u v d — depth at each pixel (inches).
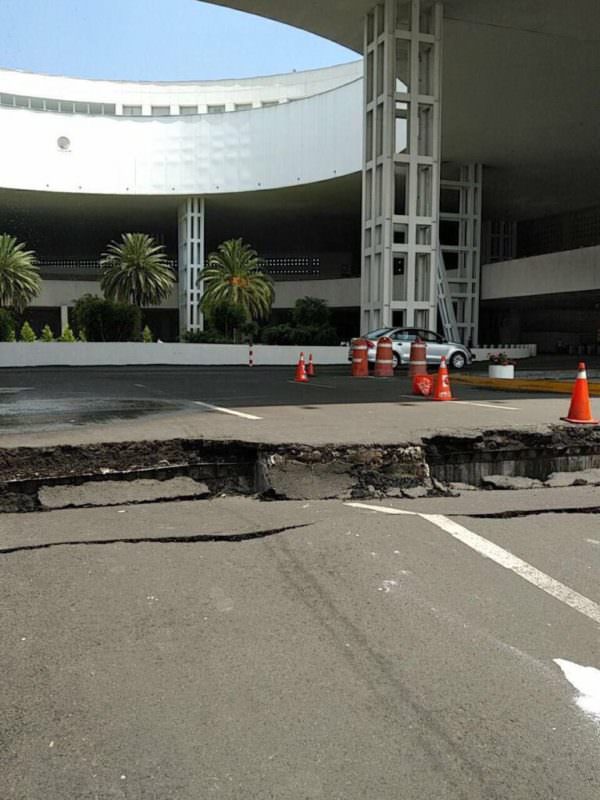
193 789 93.9
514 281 1737.2
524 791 94.0
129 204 2107.5
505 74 1180.5
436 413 394.6
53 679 121.6
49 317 2701.8
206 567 174.2
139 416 379.6
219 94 2246.6
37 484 246.4
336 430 312.8
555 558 184.9
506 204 2062.0
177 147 1941.4
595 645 136.3
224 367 1158.3
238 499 248.8
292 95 2199.8
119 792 93.4
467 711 113.0
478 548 191.5
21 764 99.1
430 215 1015.6
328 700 115.6
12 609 149.1
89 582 164.1
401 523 213.0
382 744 104.0
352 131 1673.2
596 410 406.6
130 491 247.4
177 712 111.8
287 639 136.9
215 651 131.8
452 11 989.2
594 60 1123.9
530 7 964.6
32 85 2180.1
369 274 1052.5
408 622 145.0
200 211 2032.5
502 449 309.6
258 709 112.9
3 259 2126.0
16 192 1942.7
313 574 170.2
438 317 1638.8
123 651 131.5
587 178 1785.2
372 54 1013.8
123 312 1637.6
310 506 235.3
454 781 95.9
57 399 499.2
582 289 1544.0
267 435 293.6
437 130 1002.7
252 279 2076.8
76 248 2847.0
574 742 105.0
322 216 2288.4
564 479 292.0
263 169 1877.5
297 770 97.8
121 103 2255.2
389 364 809.5
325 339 2076.8
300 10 992.9
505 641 137.4
